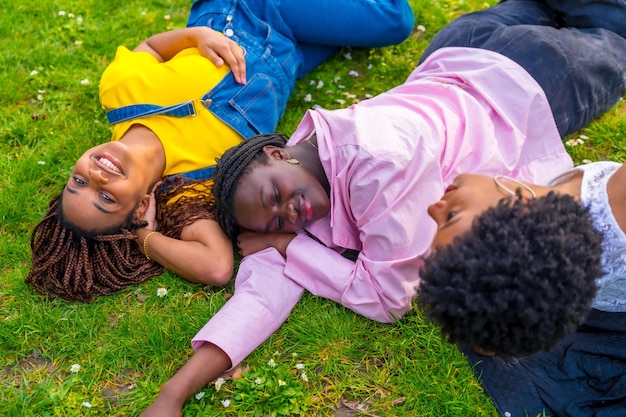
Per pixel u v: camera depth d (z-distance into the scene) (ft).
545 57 9.45
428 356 7.84
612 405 7.16
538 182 9.07
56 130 10.62
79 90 11.06
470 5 12.78
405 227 7.97
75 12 12.37
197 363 7.50
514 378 7.55
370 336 8.11
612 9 10.21
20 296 8.51
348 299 8.18
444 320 5.86
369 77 11.61
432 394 7.47
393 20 11.00
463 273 5.62
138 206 8.86
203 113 9.57
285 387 7.54
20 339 8.06
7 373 7.86
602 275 6.35
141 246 8.85
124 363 7.89
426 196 8.13
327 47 11.66
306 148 8.92
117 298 8.58
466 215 6.25
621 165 6.95
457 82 9.41
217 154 9.65
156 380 7.80
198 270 8.48
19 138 10.46
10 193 9.59
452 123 8.71
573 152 10.08
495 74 9.29
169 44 10.37
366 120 8.41
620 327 7.55
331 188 8.46
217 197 8.61
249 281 8.26
